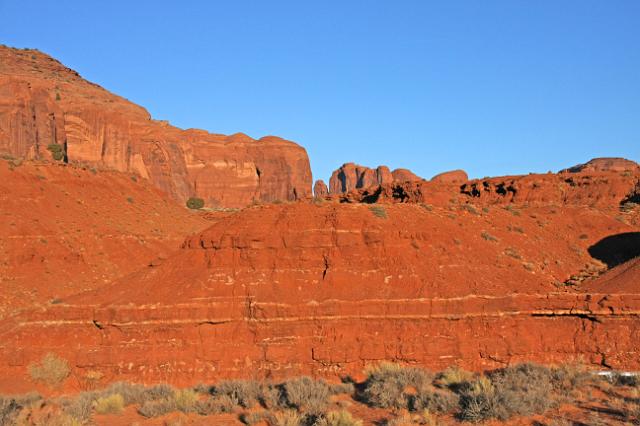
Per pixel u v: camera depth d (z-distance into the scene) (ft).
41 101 423.64
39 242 166.50
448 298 92.02
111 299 95.76
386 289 93.91
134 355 89.61
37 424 61.77
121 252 185.88
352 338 89.51
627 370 86.48
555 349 89.61
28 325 92.94
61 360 89.04
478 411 61.00
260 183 609.42
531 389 65.98
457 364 88.12
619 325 90.53
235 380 81.25
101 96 585.22
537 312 92.12
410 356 88.02
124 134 483.92
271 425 63.21
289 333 90.27
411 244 101.55
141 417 68.54
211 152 597.93
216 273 96.58
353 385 79.30
